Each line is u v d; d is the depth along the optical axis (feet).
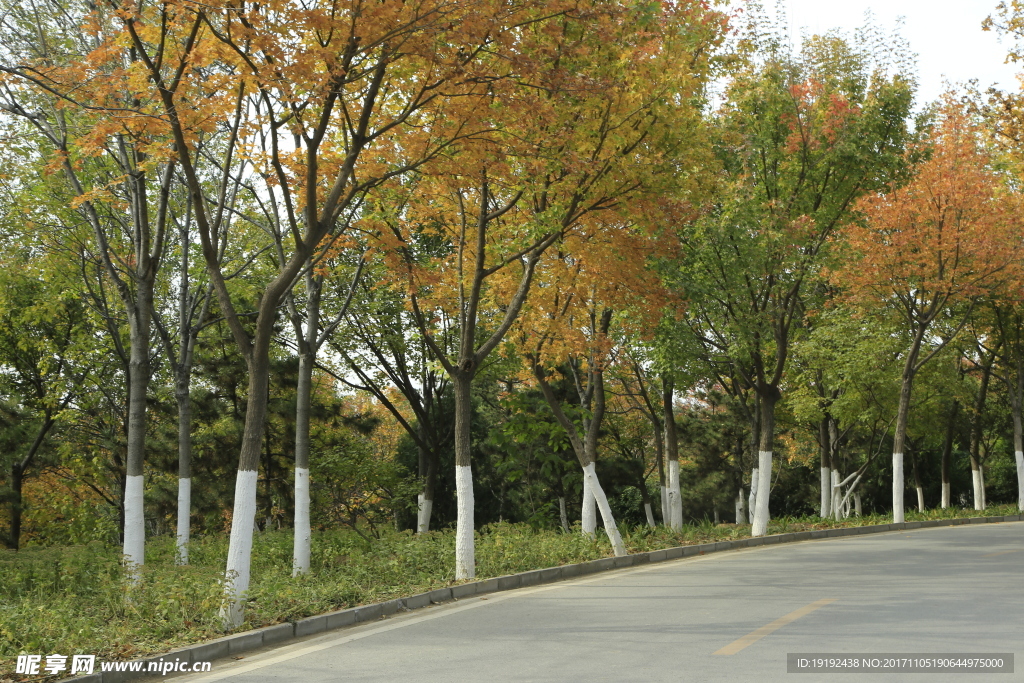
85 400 92.84
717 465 134.62
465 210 52.90
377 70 36.68
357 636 31.22
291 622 32.14
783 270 67.00
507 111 42.32
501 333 49.49
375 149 42.32
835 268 75.51
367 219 44.57
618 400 116.98
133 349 48.03
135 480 47.21
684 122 47.96
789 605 34.19
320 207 46.19
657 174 48.06
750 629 29.19
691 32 48.96
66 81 36.24
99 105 36.40
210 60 35.47
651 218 49.57
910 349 87.35
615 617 32.89
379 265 64.39
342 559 54.34
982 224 72.18
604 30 40.06
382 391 104.06
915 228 73.15
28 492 109.60
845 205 74.74
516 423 82.07
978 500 110.01
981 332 102.68
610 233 51.26
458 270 51.60
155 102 39.86
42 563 53.52
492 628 31.60
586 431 76.38
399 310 84.28
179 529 59.62
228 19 33.45
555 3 37.11
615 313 67.72
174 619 31.65
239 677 25.02
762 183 71.00
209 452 86.84
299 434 56.03
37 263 63.87
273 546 59.36
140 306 48.29
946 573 43.29
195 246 63.82
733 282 64.95
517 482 109.19
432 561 49.11
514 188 49.19
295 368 86.89
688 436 132.16
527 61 36.37
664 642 27.55
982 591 36.70
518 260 55.77
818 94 69.56
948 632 27.78
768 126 69.36
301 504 54.75
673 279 61.77
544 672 23.91
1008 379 105.81
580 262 54.34
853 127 69.51
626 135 47.09
